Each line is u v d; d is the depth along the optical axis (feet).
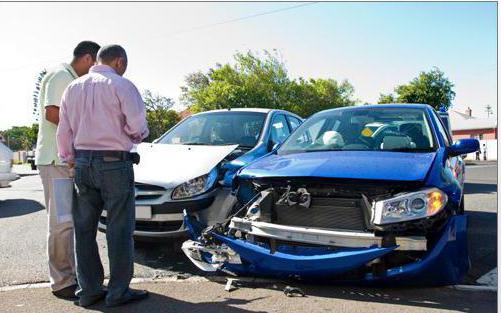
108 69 11.76
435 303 11.12
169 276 14.06
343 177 11.26
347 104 163.53
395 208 10.64
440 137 14.46
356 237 10.69
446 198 10.96
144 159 16.80
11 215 25.70
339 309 10.85
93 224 11.84
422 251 10.73
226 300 11.72
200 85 152.97
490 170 64.95
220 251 12.48
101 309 11.32
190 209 14.69
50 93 12.19
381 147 14.44
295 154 14.62
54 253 12.24
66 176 12.44
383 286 11.56
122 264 11.51
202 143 19.57
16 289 12.96
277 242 11.79
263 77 125.70
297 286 12.61
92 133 11.32
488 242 17.93
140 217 14.74
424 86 128.26
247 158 17.11
